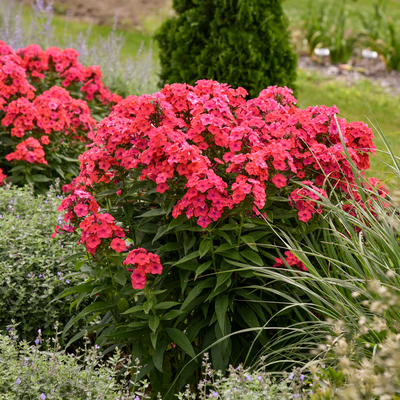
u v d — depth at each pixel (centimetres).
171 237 296
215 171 292
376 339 230
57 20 1341
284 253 282
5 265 322
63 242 353
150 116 288
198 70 573
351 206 296
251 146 280
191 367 275
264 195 256
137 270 250
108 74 742
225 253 264
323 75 1105
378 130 305
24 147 418
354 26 1490
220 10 571
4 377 238
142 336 281
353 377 189
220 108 288
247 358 265
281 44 570
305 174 307
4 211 384
